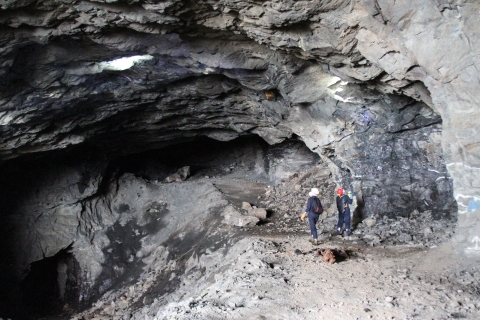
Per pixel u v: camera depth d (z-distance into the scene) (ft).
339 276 33.19
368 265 35.06
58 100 46.93
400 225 46.57
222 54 39.81
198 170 85.76
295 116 52.44
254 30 33.68
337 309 27.14
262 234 53.83
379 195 50.24
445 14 27.09
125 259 68.95
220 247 55.77
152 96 51.72
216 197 68.85
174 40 37.86
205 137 87.76
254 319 26.96
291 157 75.82
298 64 40.06
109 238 70.38
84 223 69.36
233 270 39.42
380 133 48.42
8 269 62.23
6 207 63.36
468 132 29.45
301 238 49.03
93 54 40.24
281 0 28.81
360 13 28.94
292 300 29.60
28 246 64.39
